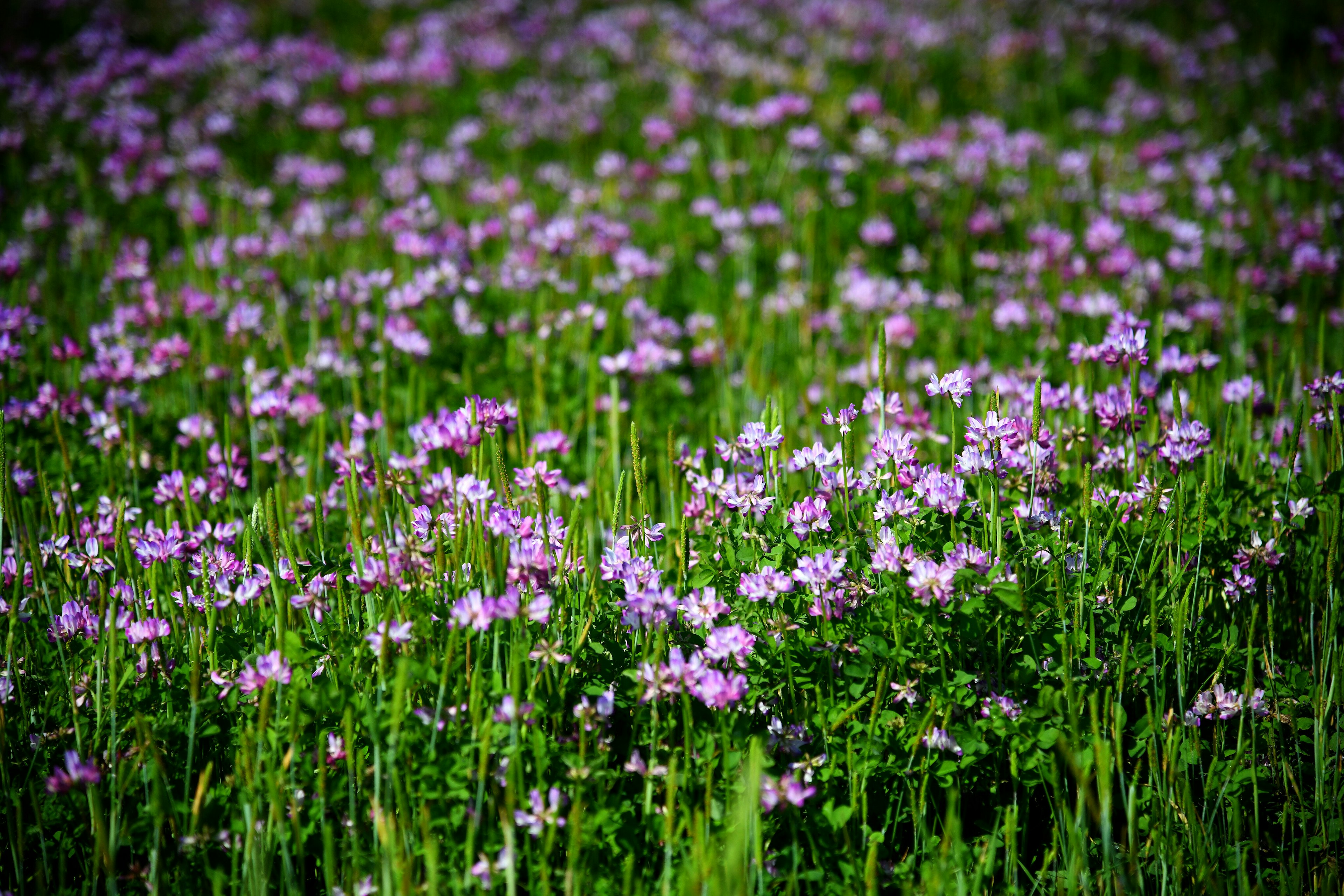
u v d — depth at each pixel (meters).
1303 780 3.37
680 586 3.21
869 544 3.27
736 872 2.49
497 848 2.74
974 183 8.10
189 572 3.54
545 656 2.92
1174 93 10.66
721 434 5.06
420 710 2.95
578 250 6.90
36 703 3.24
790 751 2.97
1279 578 3.69
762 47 12.14
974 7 13.14
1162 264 7.04
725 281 7.20
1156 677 3.15
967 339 6.24
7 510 3.32
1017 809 3.12
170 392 5.60
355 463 3.60
